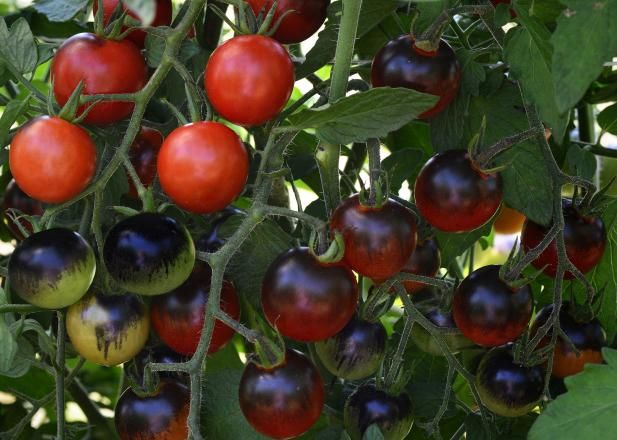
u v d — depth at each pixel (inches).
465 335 29.4
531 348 29.6
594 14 25.3
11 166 27.3
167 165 27.2
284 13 28.1
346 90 28.6
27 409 35.9
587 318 30.7
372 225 27.1
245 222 27.4
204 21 33.4
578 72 25.2
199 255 27.5
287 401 27.3
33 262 27.2
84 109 28.6
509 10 28.5
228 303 29.0
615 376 27.3
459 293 29.2
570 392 27.2
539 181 30.0
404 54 29.0
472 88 29.9
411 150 33.4
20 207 32.5
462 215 28.3
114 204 30.2
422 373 33.2
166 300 28.8
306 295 27.0
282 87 27.4
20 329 28.5
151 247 27.0
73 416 46.0
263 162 27.8
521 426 31.4
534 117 29.1
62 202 27.7
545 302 33.2
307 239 31.3
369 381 30.8
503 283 28.9
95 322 28.4
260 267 30.0
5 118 28.2
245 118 27.5
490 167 29.5
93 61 28.4
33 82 37.2
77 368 30.8
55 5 30.1
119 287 28.6
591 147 34.2
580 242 30.2
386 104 26.9
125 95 27.4
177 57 27.8
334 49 30.9
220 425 29.4
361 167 35.9
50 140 27.0
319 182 35.9
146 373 28.5
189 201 27.3
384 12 31.8
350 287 27.4
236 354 34.5
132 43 29.0
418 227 30.4
